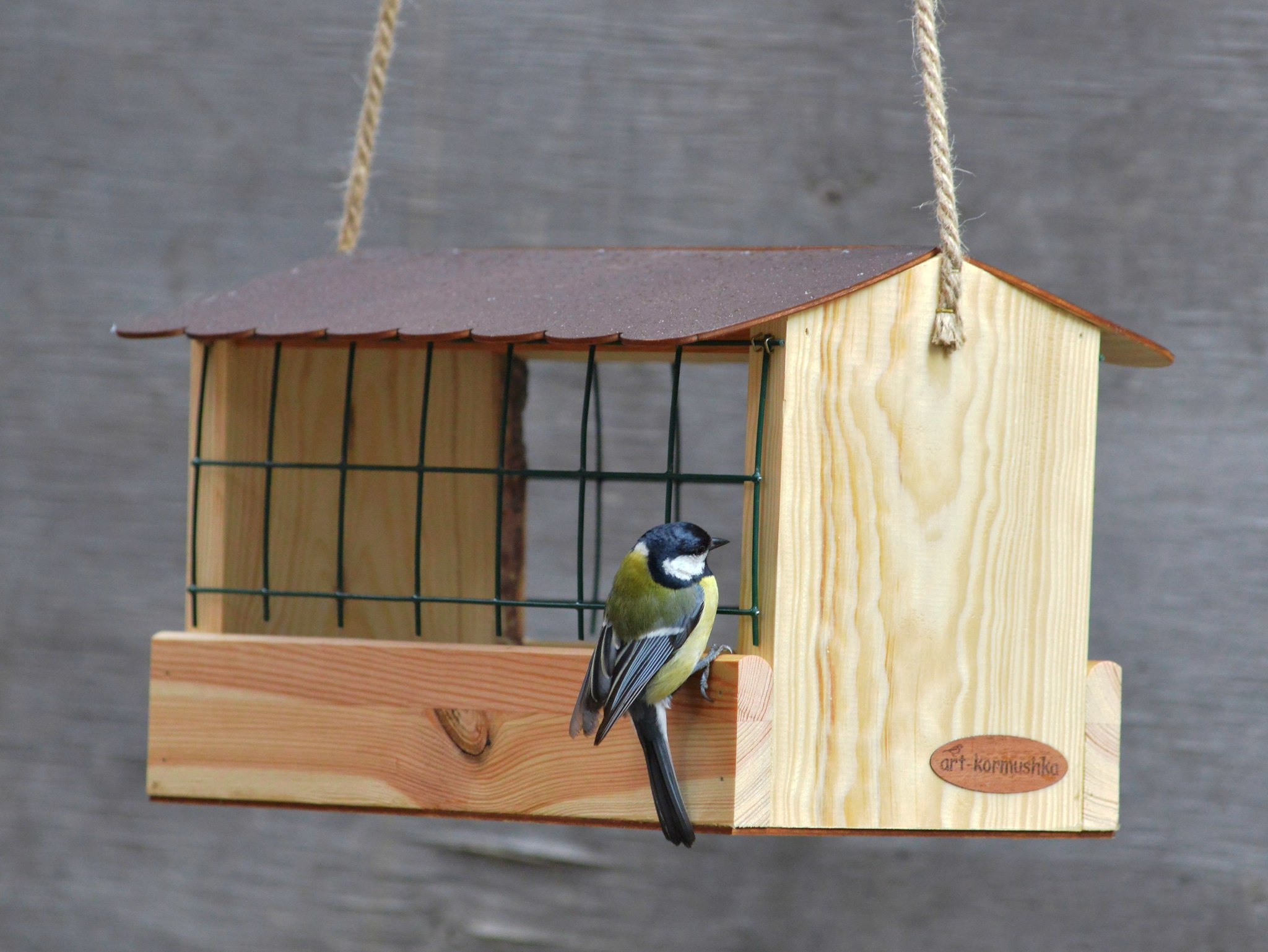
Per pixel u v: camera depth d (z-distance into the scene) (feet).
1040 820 23.30
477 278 27.22
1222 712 33.76
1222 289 35.17
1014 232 35.65
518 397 32.83
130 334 26.71
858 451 22.52
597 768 22.70
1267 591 33.94
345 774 24.52
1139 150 35.78
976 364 23.29
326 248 37.40
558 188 36.96
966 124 36.04
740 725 21.24
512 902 34.50
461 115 37.35
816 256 25.17
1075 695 23.65
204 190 37.81
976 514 23.15
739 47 36.94
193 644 25.54
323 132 37.70
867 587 22.47
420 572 30.78
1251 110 35.68
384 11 31.19
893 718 22.48
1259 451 34.50
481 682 23.76
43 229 37.81
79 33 38.19
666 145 36.88
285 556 29.86
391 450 31.63
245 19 38.01
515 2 37.35
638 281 25.16
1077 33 36.11
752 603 22.44
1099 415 34.73
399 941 34.71
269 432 29.14
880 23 36.65
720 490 35.40
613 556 35.55
